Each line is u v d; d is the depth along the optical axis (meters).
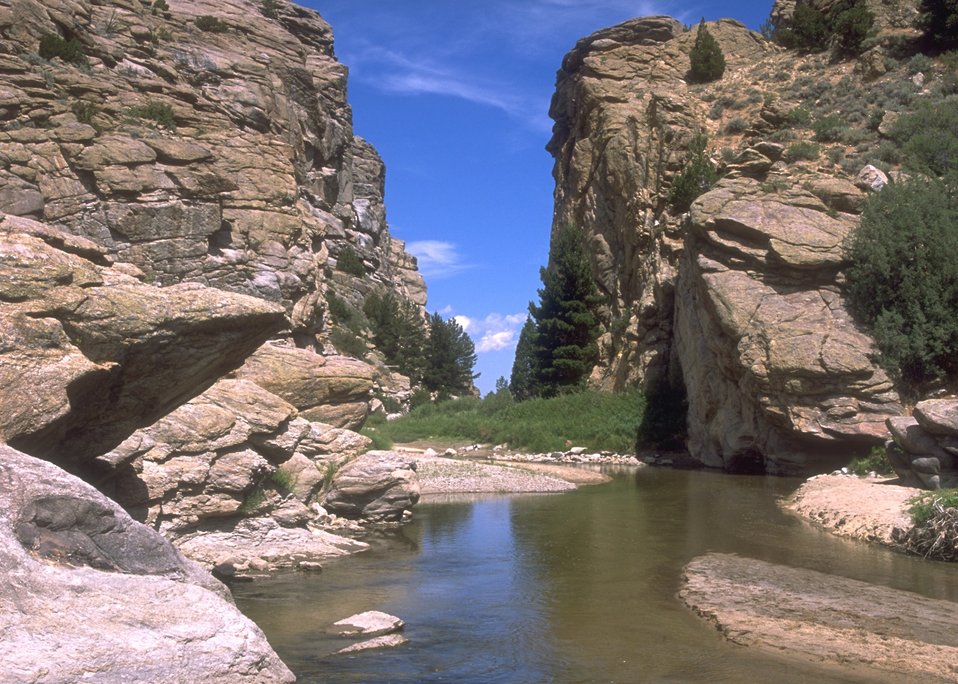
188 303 11.18
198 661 7.12
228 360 12.28
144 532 8.38
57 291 10.06
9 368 9.31
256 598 12.76
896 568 14.80
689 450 39.69
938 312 27.36
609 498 25.75
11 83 38.31
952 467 19.89
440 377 79.06
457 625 11.24
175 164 38.75
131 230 36.78
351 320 67.19
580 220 58.75
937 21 51.31
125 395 11.25
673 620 11.50
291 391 25.55
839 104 48.34
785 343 29.00
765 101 50.19
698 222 33.56
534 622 11.40
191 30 65.44
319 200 76.94
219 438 16.25
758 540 17.83
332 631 10.84
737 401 34.00
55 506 7.83
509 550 16.98
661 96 53.34
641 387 45.38
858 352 28.06
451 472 30.44
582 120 61.78
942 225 28.53
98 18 50.03
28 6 42.94
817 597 12.65
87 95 40.78
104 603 7.24
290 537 16.73
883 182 34.19
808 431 28.11
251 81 63.72
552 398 49.25
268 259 40.84
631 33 62.66
